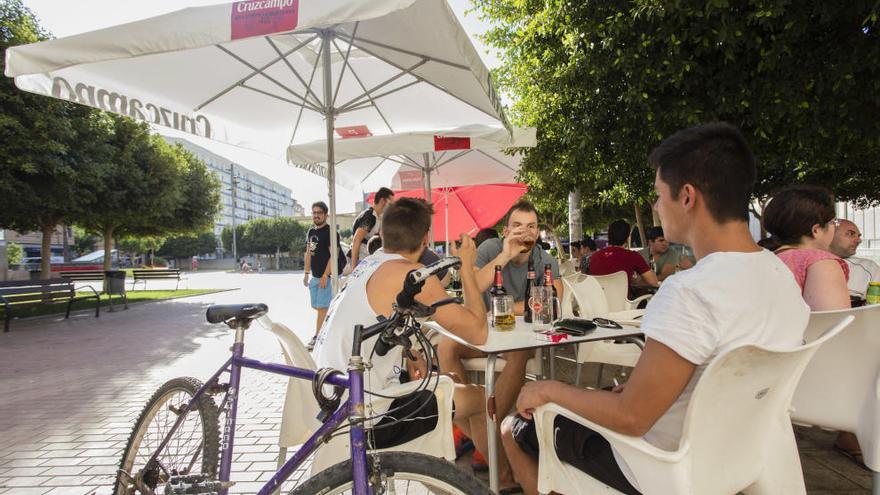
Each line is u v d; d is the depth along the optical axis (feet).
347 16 9.58
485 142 20.35
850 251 12.53
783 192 8.90
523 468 6.63
